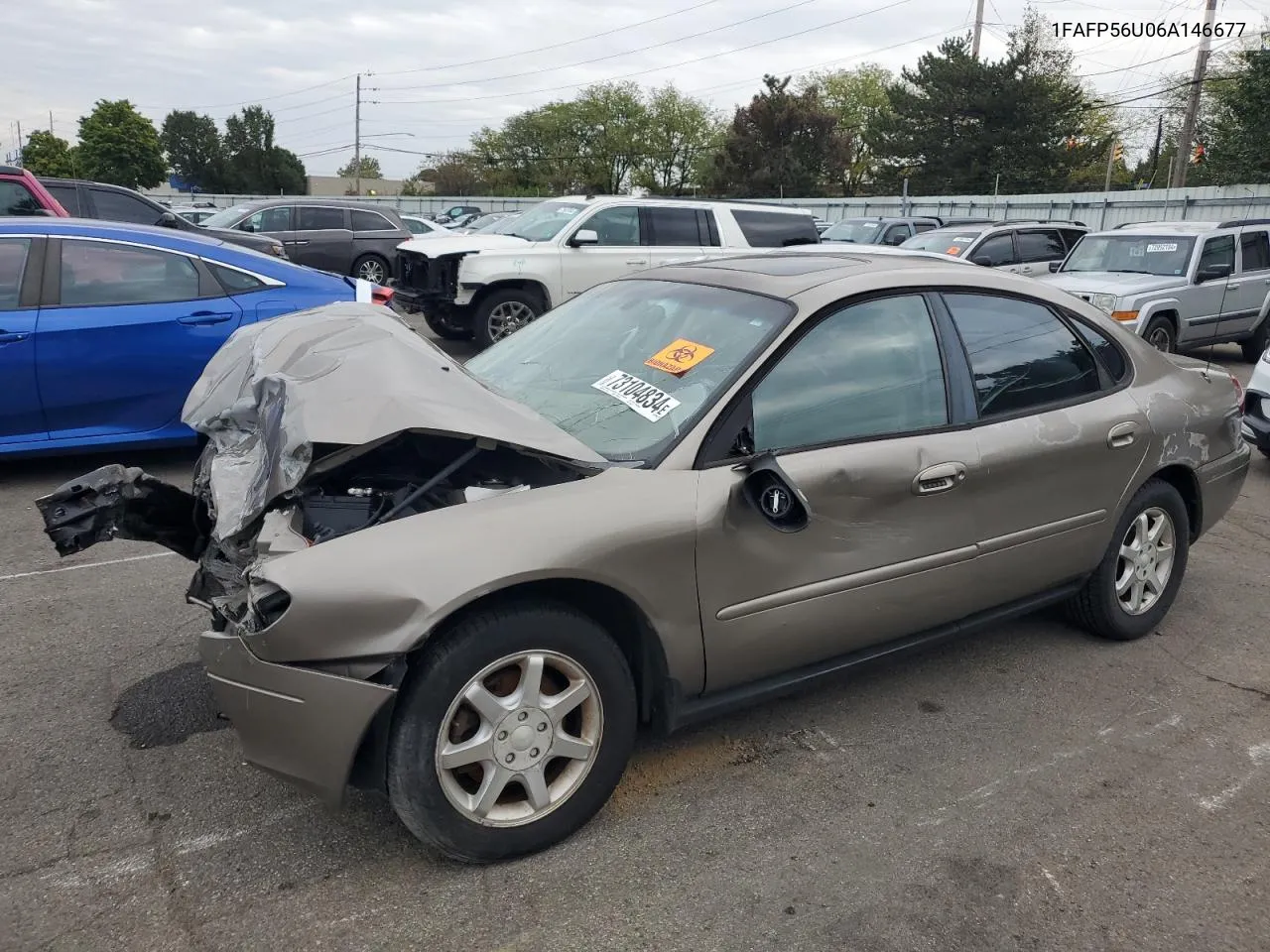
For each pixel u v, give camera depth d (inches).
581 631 108.2
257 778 124.3
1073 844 116.4
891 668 161.5
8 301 231.8
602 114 3075.8
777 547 119.6
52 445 237.1
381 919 100.5
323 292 269.6
